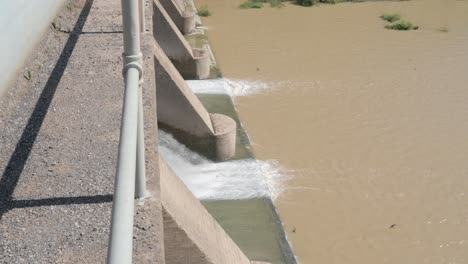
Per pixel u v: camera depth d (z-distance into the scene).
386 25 21.94
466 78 16.98
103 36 9.97
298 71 17.42
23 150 6.29
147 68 8.41
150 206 5.25
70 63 8.76
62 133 6.66
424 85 16.45
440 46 19.70
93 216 5.18
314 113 14.73
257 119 14.41
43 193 5.50
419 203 11.34
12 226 5.03
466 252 10.12
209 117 12.70
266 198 11.30
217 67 17.64
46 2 9.62
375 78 16.89
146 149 6.18
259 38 20.45
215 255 6.70
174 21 20.39
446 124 14.30
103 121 6.97
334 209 11.08
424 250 10.12
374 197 11.46
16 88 7.62
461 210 11.16
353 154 12.92
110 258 2.52
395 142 13.45
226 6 24.28
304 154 12.87
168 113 11.88
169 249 6.36
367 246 10.16
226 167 12.24
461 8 24.47
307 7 24.41
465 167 12.52
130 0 4.34
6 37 7.23
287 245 10.10
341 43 19.98
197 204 7.38
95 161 6.08
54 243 4.85
